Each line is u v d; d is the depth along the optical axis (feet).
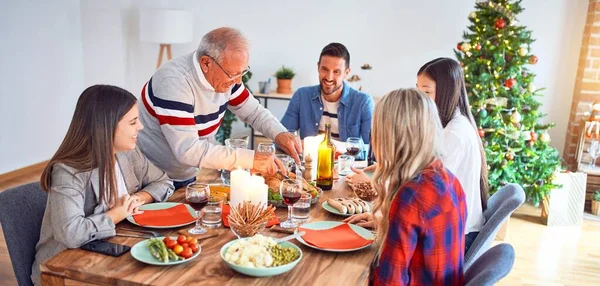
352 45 17.69
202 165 7.18
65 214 5.38
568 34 15.87
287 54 18.29
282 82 17.48
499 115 13.61
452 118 7.07
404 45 17.26
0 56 15.46
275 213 6.67
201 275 4.86
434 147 5.13
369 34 17.47
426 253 4.95
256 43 18.43
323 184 7.64
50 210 5.67
